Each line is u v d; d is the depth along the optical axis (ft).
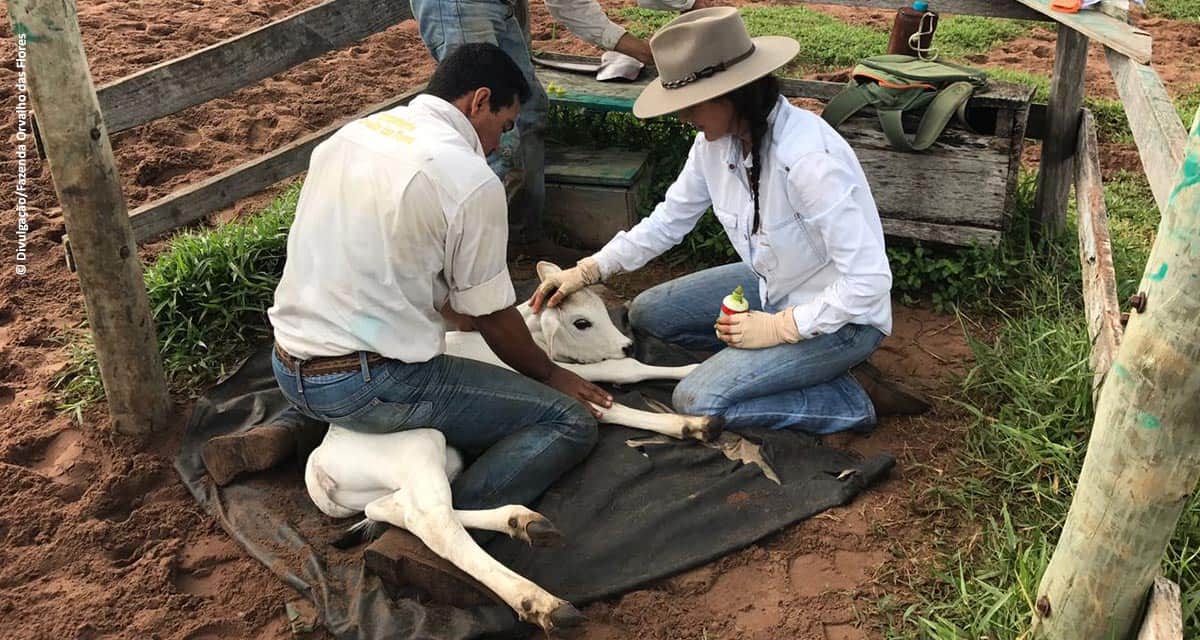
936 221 15.35
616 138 18.25
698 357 14.07
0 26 25.41
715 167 12.12
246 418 12.84
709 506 11.21
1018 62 26.35
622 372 13.12
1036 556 10.02
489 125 10.73
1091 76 25.58
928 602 10.09
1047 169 16.29
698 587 10.39
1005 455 11.88
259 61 14.87
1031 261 15.57
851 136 15.31
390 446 10.69
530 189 16.52
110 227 11.60
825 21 28.91
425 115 10.37
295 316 10.61
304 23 15.29
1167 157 11.02
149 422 12.59
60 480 11.98
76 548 10.99
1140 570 7.98
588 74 18.92
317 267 10.30
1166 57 26.58
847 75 24.12
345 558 10.73
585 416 11.43
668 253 16.83
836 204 11.14
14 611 10.23
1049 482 11.42
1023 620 9.21
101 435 12.67
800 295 12.31
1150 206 18.51
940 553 10.68
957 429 12.60
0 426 12.83
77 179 11.27
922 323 15.11
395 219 9.87
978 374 13.47
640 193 17.29
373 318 10.21
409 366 10.48
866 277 11.31
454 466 11.21
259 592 10.50
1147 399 7.36
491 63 10.52
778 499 11.33
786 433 12.27
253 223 16.05
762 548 10.85
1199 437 7.34
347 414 10.61
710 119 11.18
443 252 10.25
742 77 10.77
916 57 16.24
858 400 12.47
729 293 13.69
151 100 13.83
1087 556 8.14
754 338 12.12
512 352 11.27
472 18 14.85
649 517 11.02
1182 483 7.53
